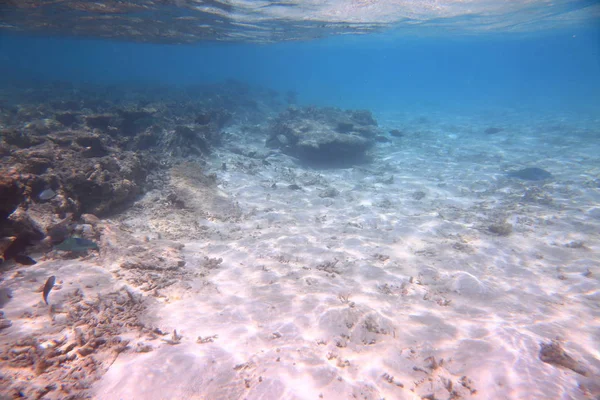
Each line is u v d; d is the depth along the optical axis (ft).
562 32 127.95
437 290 18.44
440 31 101.04
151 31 71.87
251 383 10.16
